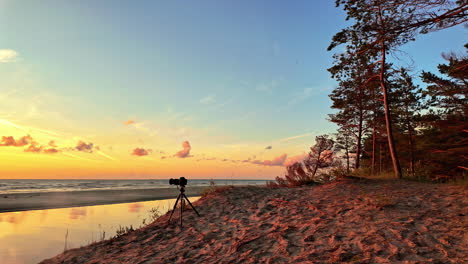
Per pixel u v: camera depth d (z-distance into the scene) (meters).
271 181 14.08
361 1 9.48
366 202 7.75
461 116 18.61
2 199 24.33
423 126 25.33
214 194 12.22
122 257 6.37
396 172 15.06
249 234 6.50
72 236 10.13
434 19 6.71
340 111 25.55
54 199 25.17
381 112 24.56
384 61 16.34
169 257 5.88
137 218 14.39
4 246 8.73
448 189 8.82
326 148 17.41
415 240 4.79
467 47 13.27
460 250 4.21
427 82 17.72
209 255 5.64
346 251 4.70
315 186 11.75
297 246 5.30
